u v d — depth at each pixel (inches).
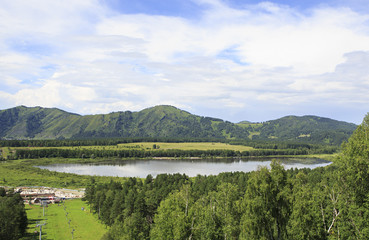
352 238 1712.6
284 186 1978.3
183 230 2372.0
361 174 1684.3
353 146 1784.0
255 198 1971.0
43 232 4111.7
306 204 1962.4
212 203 2952.8
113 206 4163.4
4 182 7741.1
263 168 2005.4
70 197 6624.0
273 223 2012.8
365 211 1691.7
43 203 5885.8
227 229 2416.3
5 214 3334.2
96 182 7790.4
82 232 4146.2
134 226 3016.7
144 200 4001.0
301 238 1909.4
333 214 1968.5
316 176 4906.5
